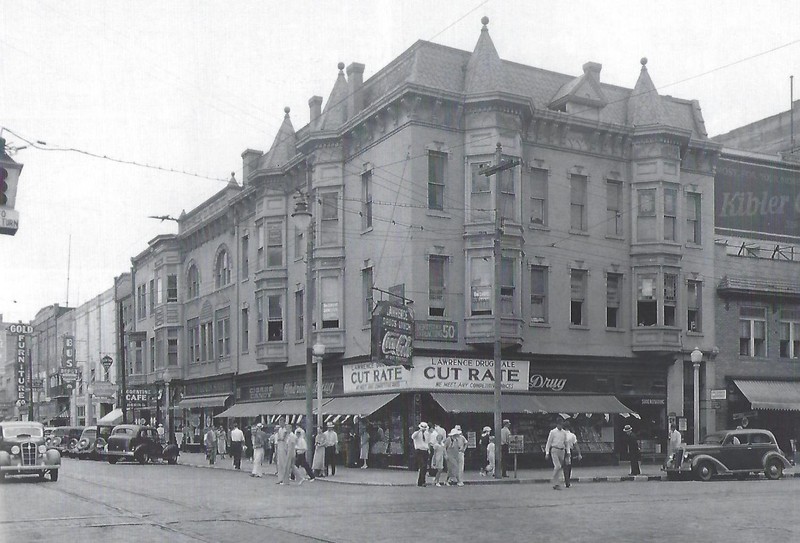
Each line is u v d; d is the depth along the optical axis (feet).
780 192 139.44
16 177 41.70
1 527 48.49
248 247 149.48
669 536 44.60
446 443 84.43
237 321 152.46
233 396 153.17
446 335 103.86
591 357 113.09
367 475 95.20
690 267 121.29
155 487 79.71
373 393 108.88
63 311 289.12
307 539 43.68
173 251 184.65
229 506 60.90
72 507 59.88
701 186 123.75
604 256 116.26
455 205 106.52
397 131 106.93
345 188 118.32
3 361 390.83
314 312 120.16
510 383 107.24
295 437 85.20
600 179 116.98
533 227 111.04
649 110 119.55
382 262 108.99
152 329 194.90
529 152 112.06
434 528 48.19
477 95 105.91
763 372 126.52
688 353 120.26
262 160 150.71
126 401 178.70
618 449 115.34
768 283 126.93
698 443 97.35
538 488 79.51
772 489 77.20
